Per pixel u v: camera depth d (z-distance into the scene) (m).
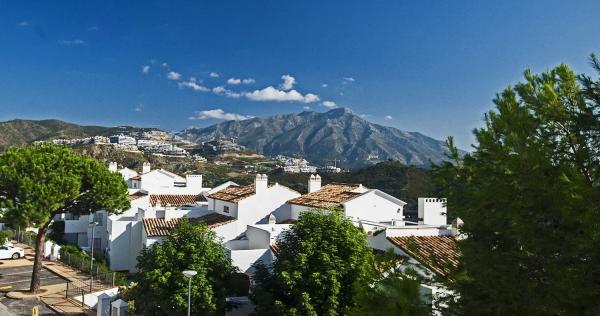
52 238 53.88
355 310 10.35
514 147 8.92
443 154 11.24
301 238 23.67
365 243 23.72
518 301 8.45
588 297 7.75
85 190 32.59
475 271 9.19
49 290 33.97
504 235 9.28
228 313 26.17
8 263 42.78
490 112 9.89
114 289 32.53
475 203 9.48
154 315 24.75
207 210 45.28
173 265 25.23
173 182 63.44
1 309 23.59
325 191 42.56
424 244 14.63
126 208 34.34
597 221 7.45
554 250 8.22
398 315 9.02
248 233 35.59
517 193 8.69
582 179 7.89
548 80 9.52
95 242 52.16
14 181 29.39
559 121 9.09
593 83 8.63
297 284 21.91
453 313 9.80
